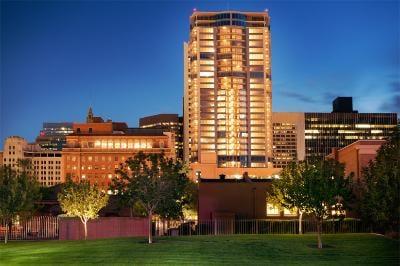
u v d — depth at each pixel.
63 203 66.56
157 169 54.94
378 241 51.19
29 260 43.81
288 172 66.50
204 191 76.50
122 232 67.12
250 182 77.50
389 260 42.03
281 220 68.19
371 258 42.88
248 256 43.50
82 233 67.19
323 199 48.53
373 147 71.56
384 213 43.84
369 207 45.53
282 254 44.56
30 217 66.44
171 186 54.22
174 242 51.03
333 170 51.00
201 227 69.19
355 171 72.81
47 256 45.53
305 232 66.44
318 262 41.31
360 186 53.94
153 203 53.78
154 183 53.31
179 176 56.38
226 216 71.88
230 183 76.50
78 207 65.62
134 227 67.19
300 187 49.81
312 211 49.16
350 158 75.19
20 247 53.69
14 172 67.19
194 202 89.19
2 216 61.53
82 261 42.50
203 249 46.62
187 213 90.50
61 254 46.19
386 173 44.22
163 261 41.56
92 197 66.06
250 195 76.38
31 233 72.06
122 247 48.50
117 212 86.38
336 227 64.44
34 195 67.62
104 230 67.00
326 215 50.12
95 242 54.03
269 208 76.12
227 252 45.19
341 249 46.94
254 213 75.94
